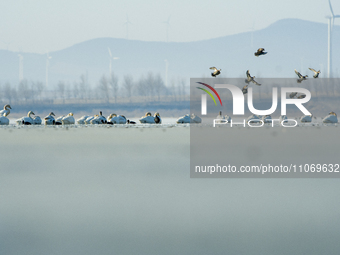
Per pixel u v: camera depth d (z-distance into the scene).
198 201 40.06
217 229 32.53
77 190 43.94
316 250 28.61
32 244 29.44
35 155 70.75
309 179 51.59
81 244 29.59
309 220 34.62
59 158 67.38
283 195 43.06
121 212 36.38
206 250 28.77
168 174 53.34
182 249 28.86
